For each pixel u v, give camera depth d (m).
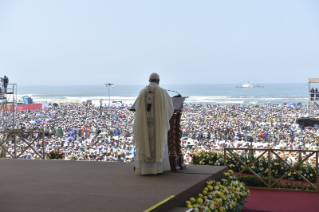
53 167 6.52
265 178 7.66
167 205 4.11
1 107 25.86
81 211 3.79
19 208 3.91
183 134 30.83
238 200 5.60
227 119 40.94
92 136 28.81
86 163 6.96
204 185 5.39
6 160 7.39
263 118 41.09
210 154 9.80
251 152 9.42
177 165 6.06
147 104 5.60
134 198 4.29
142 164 5.70
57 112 48.44
